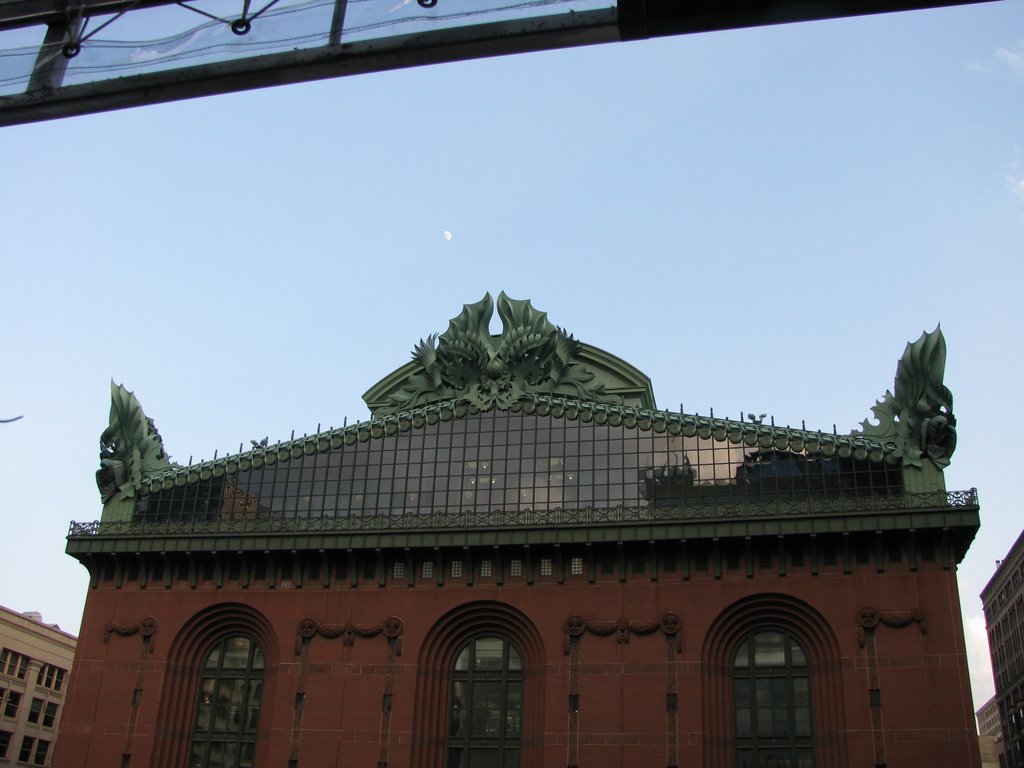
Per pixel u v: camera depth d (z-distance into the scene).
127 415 56.78
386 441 53.47
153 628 50.97
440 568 49.38
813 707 44.41
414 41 10.56
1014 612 99.62
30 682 87.19
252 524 52.38
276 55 10.82
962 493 45.16
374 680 47.84
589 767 44.16
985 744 124.19
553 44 10.42
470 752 46.72
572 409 52.06
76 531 53.62
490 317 56.00
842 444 48.06
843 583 45.22
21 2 11.47
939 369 47.84
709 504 48.22
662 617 46.16
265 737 48.44
